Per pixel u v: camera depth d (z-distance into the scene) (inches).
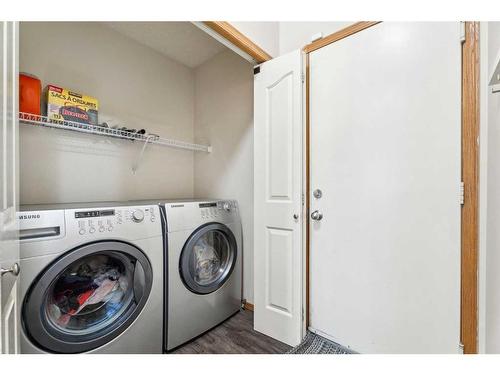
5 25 27.5
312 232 61.1
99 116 71.8
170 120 91.0
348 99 54.7
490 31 38.1
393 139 48.9
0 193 25.2
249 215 78.9
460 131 42.0
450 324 43.0
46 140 61.9
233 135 84.2
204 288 63.7
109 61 74.1
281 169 61.5
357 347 53.6
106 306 48.3
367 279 52.3
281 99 61.5
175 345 56.4
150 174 85.2
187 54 89.0
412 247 46.9
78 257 40.9
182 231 59.0
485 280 39.7
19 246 34.9
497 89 35.4
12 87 30.3
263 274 65.2
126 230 47.9
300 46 65.2
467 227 41.2
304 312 59.7
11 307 29.5
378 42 50.5
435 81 44.4
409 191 47.2
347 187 55.0
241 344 60.1
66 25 65.2
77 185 67.4
